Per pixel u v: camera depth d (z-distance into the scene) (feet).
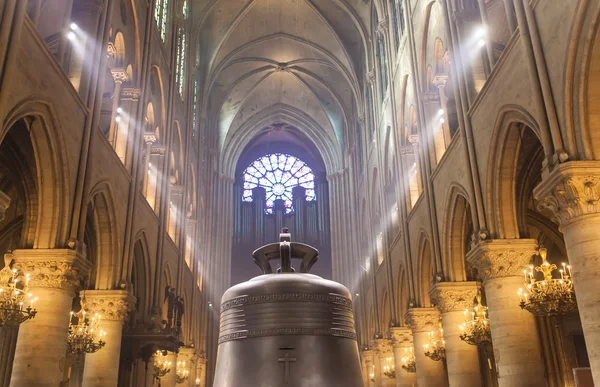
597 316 30.25
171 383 81.25
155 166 74.79
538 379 41.96
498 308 43.98
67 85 41.81
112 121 58.08
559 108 34.55
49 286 40.11
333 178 147.43
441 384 67.87
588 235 31.50
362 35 110.22
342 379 15.14
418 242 70.85
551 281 40.78
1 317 36.83
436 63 65.21
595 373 30.01
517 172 46.29
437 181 62.59
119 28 57.67
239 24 118.73
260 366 14.87
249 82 138.00
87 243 58.70
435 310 70.33
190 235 105.19
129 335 60.95
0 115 31.07
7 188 61.46
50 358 39.22
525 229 46.16
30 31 35.50
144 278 66.74
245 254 162.30
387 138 94.94
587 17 32.07
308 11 116.47
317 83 138.92
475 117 49.37
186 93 97.71
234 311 15.83
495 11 52.95
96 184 48.06
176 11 86.94
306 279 15.78
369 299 115.75
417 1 71.51
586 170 31.86
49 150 40.04
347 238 137.39
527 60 37.50
